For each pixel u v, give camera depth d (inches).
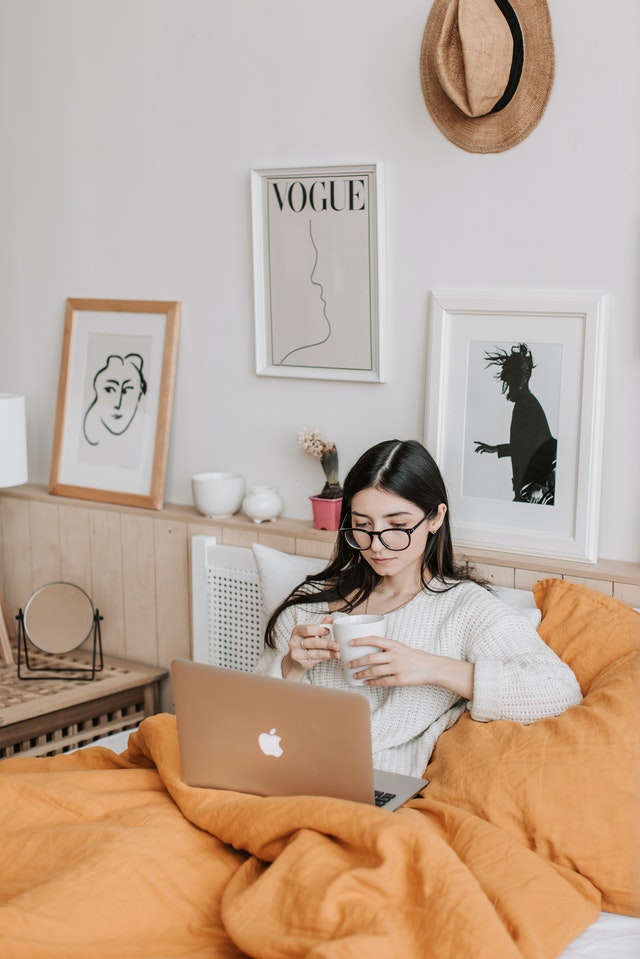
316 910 63.2
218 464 121.8
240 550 112.9
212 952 66.0
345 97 105.9
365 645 82.1
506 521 99.0
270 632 97.3
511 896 67.4
